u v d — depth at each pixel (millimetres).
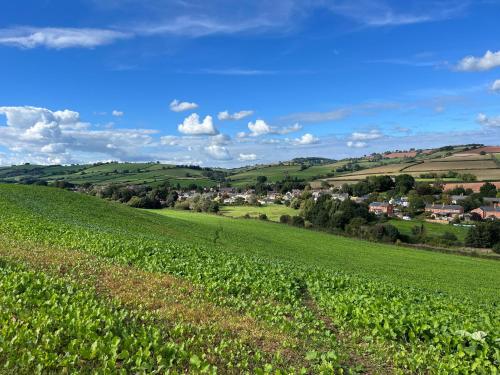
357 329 13656
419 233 99188
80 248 23344
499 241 88125
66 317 10227
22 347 8562
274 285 18734
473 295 38781
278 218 116875
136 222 55125
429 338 12875
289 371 9664
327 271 30625
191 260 23016
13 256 18172
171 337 10766
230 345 10750
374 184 160250
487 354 11422
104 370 8070
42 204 50031
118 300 13047
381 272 50250
